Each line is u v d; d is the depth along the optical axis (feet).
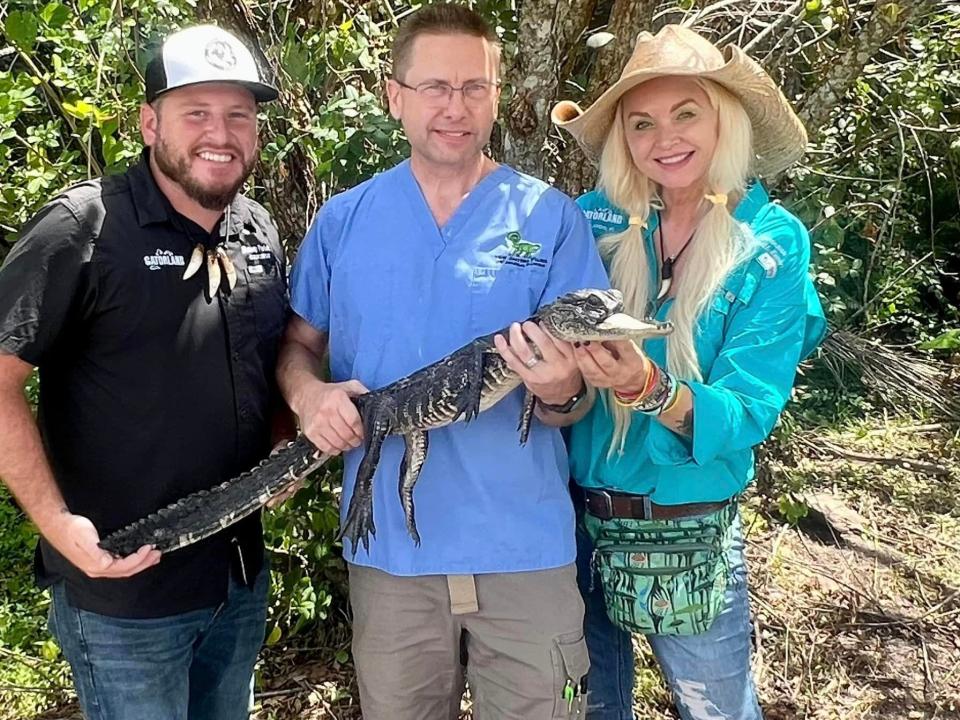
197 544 4.16
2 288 3.70
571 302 3.68
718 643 4.37
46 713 6.31
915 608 7.57
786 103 4.36
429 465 4.14
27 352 3.68
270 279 4.36
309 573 6.83
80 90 5.93
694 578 4.26
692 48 4.08
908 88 8.82
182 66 3.83
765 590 7.75
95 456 3.97
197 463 4.06
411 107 4.04
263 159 5.94
